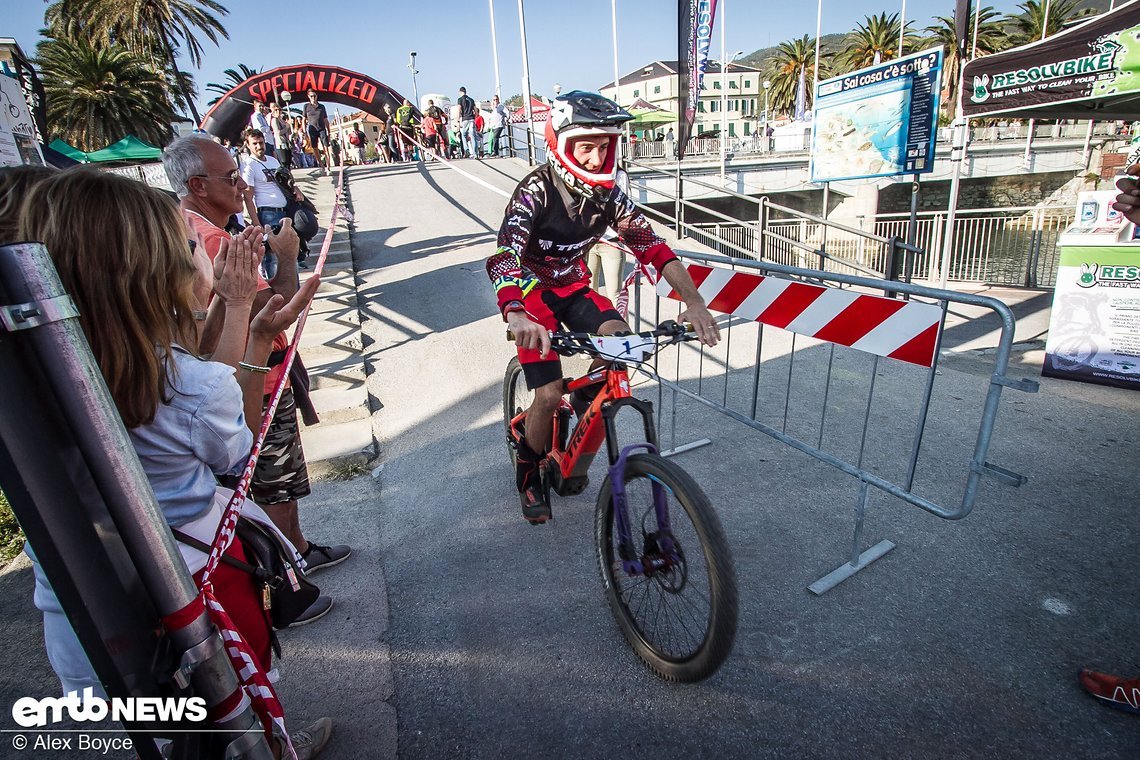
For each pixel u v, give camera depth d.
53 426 0.89
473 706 2.13
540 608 2.58
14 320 0.82
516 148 17.97
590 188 2.41
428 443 4.13
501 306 2.26
